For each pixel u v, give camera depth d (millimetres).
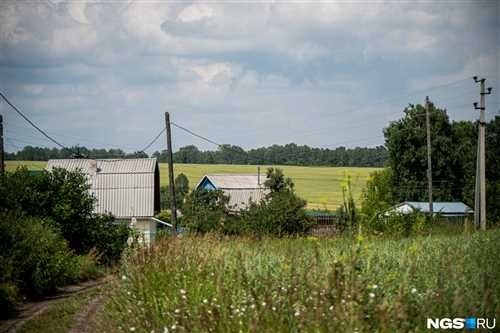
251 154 150500
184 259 15570
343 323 8898
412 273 11289
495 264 12594
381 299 9812
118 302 14586
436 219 33312
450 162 76125
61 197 32844
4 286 19172
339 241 16000
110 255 35188
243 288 11664
